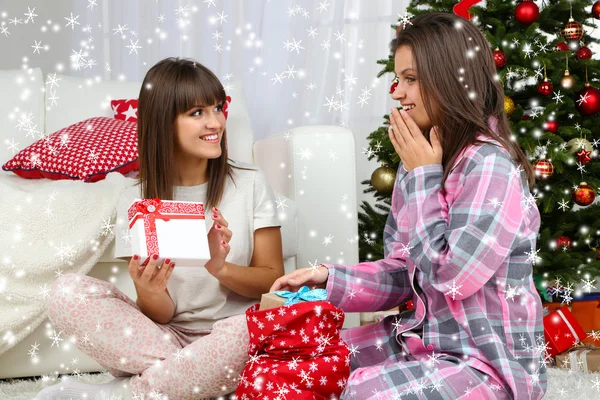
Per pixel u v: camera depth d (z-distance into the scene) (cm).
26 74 249
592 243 217
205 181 161
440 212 122
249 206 163
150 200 137
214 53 316
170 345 141
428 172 124
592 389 163
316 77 309
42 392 139
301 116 311
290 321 121
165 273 136
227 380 133
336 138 212
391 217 150
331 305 122
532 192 198
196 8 292
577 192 196
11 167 205
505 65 196
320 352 121
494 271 117
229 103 248
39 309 171
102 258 180
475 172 120
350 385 118
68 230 174
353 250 213
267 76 312
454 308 122
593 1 218
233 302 160
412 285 129
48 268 171
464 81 125
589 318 216
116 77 319
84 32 320
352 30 307
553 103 196
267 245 165
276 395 118
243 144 245
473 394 116
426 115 128
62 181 185
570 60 203
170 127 152
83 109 246
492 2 203
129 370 141
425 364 120
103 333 139
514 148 128
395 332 135
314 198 211
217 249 146
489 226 116
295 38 309
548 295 214
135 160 203
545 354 188
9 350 175
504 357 118
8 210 170
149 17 317
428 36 125
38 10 320
